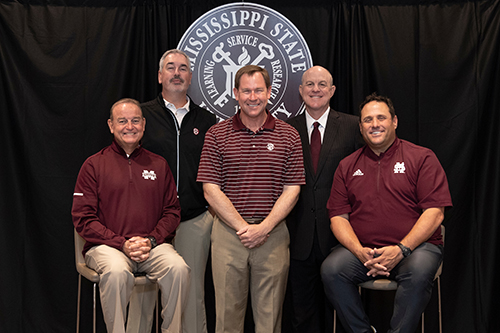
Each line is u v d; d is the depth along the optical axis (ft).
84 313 9.66
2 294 9.42
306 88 8.75
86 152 9.62
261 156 7.59
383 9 9.76
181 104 9.01
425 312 9.81
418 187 7.59
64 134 9.58
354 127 8.76
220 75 9.75
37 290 9.53
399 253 7.13
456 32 9.68
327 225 8.45
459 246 9.66
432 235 7.65
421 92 9.71
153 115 8.78
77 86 9.60
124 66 9.61
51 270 9.57
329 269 7.47
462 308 9.64
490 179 9.60
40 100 9.53
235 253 7.55
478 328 9.59
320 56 9.81
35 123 9.52
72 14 9.60
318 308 9.07
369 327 7.44
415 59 9.76
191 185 8.62
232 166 7.63
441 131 9.71
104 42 9.62
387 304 9.87
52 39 9.57
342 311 7.43
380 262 7.11
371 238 7.67
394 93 9.75
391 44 9.75
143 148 8.30
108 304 6.98
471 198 9.64
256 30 9.75
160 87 9.74
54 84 9.56
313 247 8.57
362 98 9.74
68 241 9.60
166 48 9.69
